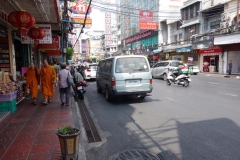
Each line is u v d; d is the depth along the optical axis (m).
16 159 3.32
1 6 6.85
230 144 3.87
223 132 4.46
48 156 3.41
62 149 3.18
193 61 28.17
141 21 31.70
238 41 18.72
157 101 8.02
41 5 6.76
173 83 13.84
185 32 29.25
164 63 16.42
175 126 4.98
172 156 3.51
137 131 4.80
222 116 5.62
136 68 7.82
